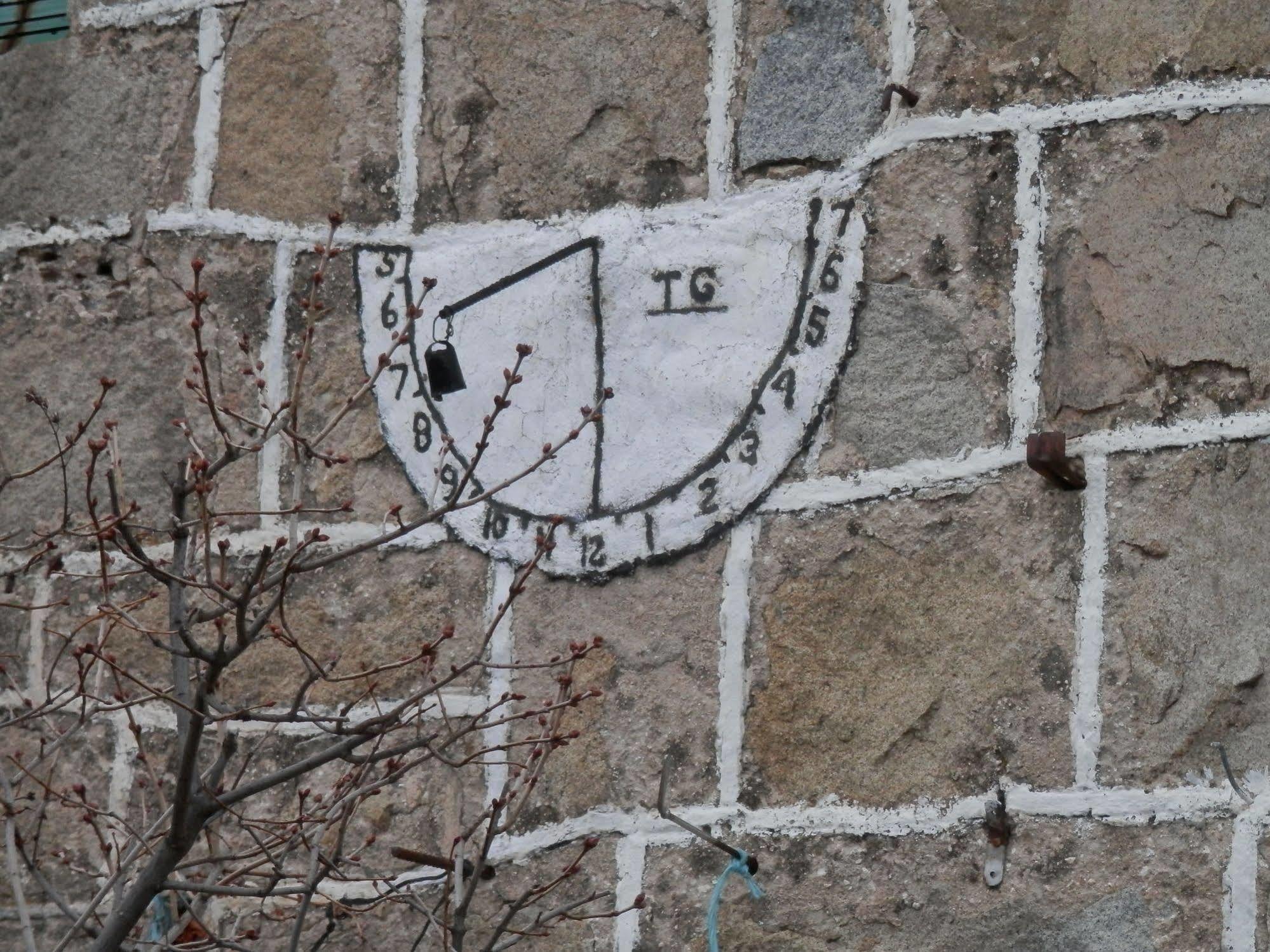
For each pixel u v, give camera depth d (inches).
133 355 364.8
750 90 332.8
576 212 339.9
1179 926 287.6
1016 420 308.3
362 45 359.3
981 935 296.0
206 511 271.9
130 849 315.3
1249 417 298.0
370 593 339.6
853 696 309.6
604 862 317.4
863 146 324.2
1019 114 315.9
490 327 340.5
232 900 337.1
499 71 350.0
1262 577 294.4
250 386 354.6
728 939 308.8
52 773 333.1
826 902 305.0
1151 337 303.9
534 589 330.3
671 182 334.6
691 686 318.7
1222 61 307.9
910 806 303.6
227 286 359.9
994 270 313.4
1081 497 302.7
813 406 319.3
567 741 295.9
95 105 376.2
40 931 352.5
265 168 362.0
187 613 302.2
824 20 330.6
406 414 343.3
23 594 364.8
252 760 339.9
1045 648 300.7
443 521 337.1
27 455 369.1
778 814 310.3
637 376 329.7
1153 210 307.0
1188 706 293.4
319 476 345.7
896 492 312.5
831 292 321.4
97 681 332.5
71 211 374.6
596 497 328.8
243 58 366.9
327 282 352.8
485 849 291.0
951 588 307.1
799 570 315.9
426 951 326.6
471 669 329.4
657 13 341.4
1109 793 294.2
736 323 326.0
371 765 301.3
